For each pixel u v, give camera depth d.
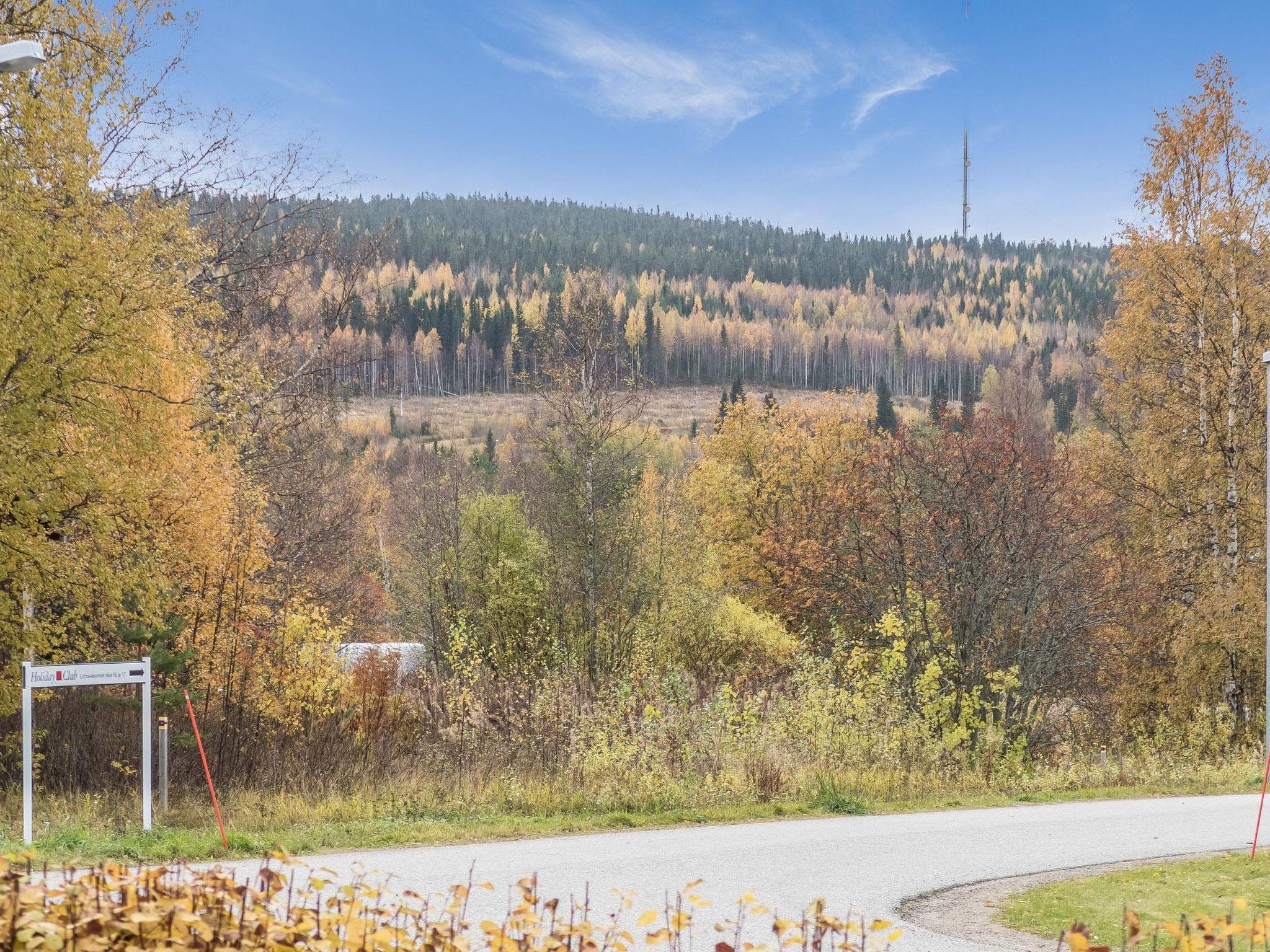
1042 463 24.86
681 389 172.88
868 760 18.38
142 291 15.72
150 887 4.84
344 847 11.44
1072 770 20.14
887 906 9.16
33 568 14.91
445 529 33.28
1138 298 25.95
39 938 4.11
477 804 14.73
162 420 16.02
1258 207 24.77
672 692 18.42
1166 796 18.36
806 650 25.23
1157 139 25.64
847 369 184.88
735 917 8.50
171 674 17.27
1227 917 5.01
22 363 14.68
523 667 25.91
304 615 18.70
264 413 23.23
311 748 17.05
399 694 21.16
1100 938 8.20
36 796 14.29
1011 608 23.58
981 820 14.50
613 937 7.68
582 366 28.25
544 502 29.56
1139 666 25.97
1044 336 192.12
